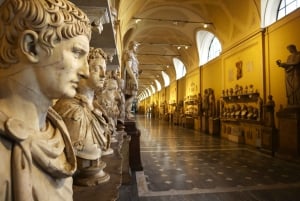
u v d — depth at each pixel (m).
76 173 1.19
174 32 15.84
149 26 14.99
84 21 0.69
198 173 5.22
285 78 7.02
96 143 1.21
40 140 0.61
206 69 14.77
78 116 1.14
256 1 8.65
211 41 15.02
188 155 7.25
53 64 0.62
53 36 0.61
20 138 0.54
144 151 7.89
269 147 7.46
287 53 7.35
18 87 0.61
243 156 7.16
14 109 0.61
